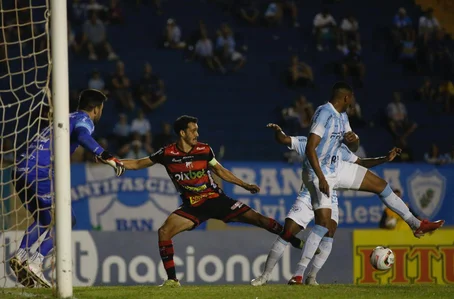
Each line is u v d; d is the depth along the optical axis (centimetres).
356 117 6669
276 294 2212
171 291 2316
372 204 5412
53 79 2095
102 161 2430
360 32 7369
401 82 7175
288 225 2877
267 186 5247
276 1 7219
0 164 2700
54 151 2091
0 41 5972
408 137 6850
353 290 2350
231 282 4300
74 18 6488
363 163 2819
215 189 2884
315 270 2744
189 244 4262
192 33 6950
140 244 4231
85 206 4959
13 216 4612
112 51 6594
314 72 7044
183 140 2842
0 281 3709
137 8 6962
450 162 6581
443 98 7088
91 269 4141
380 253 2791
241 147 6519
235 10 7175
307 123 6312
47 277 3656
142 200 5044
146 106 6325
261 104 6762
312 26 7294
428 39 7338
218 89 6750
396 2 7581
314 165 2477
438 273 4462
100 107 2591
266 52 7056
